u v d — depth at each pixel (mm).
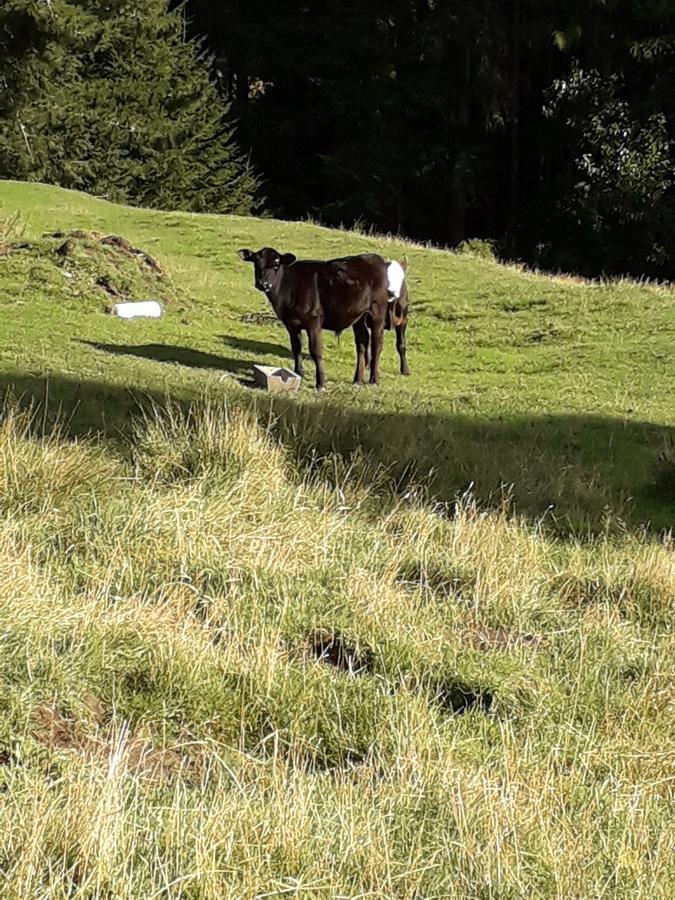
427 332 19688
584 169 41062
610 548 8562
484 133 45156
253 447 8469
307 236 25438
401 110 43969
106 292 17500
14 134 38312
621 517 9633
